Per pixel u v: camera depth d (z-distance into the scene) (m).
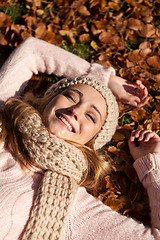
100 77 2.40
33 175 1.86
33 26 2.82
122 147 2.36
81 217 1.77
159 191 1.94
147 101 2.44
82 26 2.93
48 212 1.65
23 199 1.66
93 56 2.80
